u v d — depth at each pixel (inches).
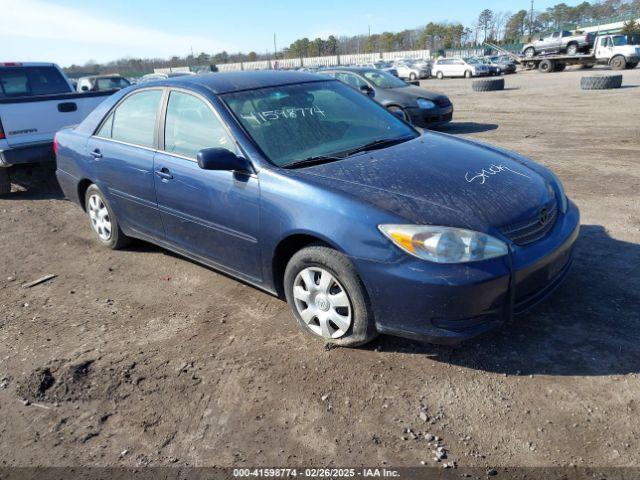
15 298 173.9
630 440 96.5
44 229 244.2
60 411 116.9
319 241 124.9
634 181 259.3
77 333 148.2
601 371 115.0
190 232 159.8
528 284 115.6
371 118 166.7
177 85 163.6
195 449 103.0
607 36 1242.0
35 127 279.4
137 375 126.5
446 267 107.0
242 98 152.1
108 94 312.5
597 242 182.2
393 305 113.1
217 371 125.7
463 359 122.6
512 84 988.6
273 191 129.0
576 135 403.2
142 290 173.2
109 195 191.6
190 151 154.3
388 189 120.8
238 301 159.6
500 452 96.4
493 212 115.9
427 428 103.4
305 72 183.2
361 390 115.3
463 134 446.9
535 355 122.0
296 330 140.3
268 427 107.0
